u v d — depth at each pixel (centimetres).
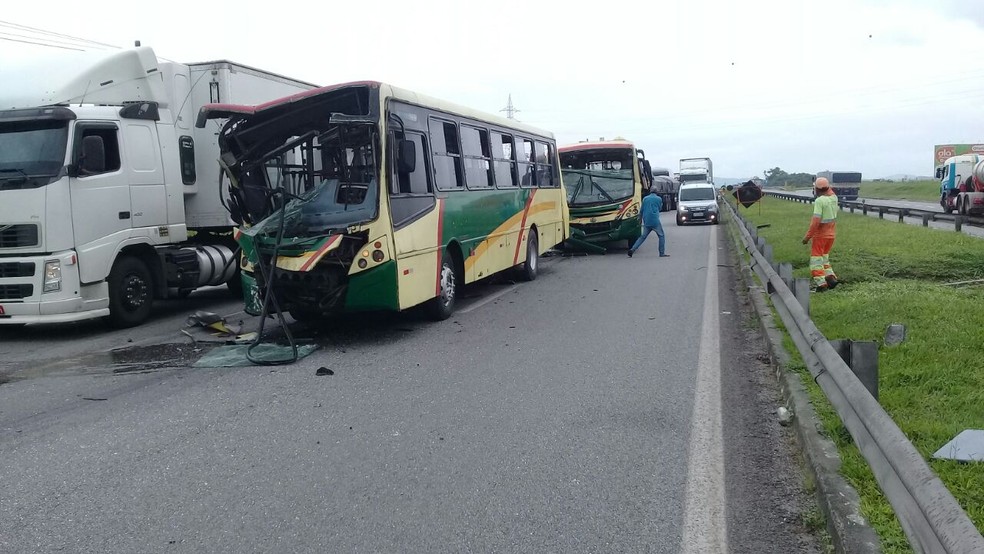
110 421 661
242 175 1045
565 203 1941
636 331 1016
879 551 356
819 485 444
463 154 1239
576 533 431
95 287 1052
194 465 550
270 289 927
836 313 953
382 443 590
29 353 959
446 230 1140
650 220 2075
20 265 996
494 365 842
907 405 574
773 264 1116
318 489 502
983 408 561
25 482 523
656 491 487
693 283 1491
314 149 1006
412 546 419
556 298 1345
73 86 1084
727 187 6994
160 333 1076
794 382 650
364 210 948
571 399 699
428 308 1116
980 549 245
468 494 488
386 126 961
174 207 1196
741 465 528
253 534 438
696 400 688
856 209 3528
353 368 841
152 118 1159
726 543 416
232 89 1269
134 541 430
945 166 3622
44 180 996
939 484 302
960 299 991
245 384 778
